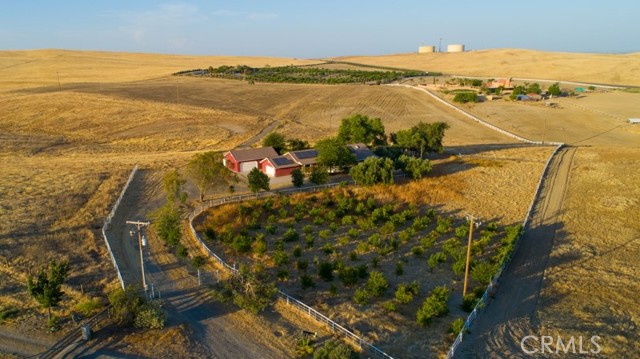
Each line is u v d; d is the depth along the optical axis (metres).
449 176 69.81
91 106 129.50
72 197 57.75
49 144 95.19
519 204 59.25
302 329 33.31
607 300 37.50
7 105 129.12
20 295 36.41
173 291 37.75
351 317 35.06
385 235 50.09
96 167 73.62
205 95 155.88
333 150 68.38
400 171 71.06
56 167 73.38
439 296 35.75
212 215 53.12
